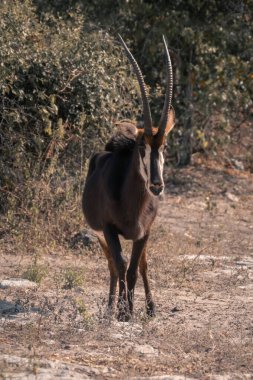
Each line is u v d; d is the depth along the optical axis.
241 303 20.70
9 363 13.93
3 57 27.06
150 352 15.48
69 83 28.11
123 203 18.25
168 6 38.94
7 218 26.95
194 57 39.44
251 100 41.22
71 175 28.97
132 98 30.67
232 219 34.78
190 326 17.92
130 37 38.41
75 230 27.83
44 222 27.33
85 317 17.16
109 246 18.48
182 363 14.89
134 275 18.59
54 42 28.55
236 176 41.16
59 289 21.00
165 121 17.62
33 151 28.55
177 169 40.78
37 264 23.44
